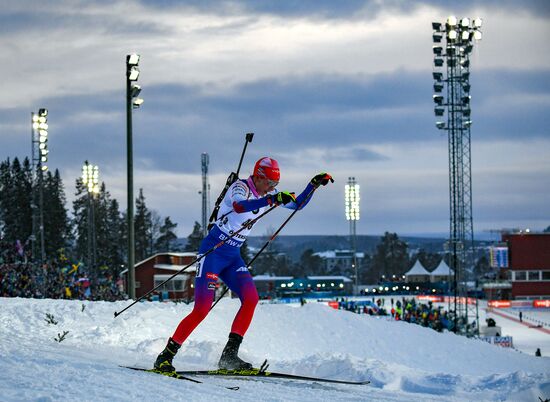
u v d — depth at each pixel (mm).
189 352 8477
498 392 7074
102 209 97312
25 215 82562
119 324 11531
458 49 50281
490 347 16172
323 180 6969
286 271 171000
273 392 6070
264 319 15016
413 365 14102
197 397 5367
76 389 5074
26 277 25609
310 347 14078
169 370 6566
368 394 6566
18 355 6645
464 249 50094
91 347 8516
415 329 16359
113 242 98375
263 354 12695
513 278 86438
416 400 6383
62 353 7367
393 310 50625
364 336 15180
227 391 5887
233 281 7012
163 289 52812
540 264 86000
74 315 11883
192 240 114562
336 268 193625
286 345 13805
